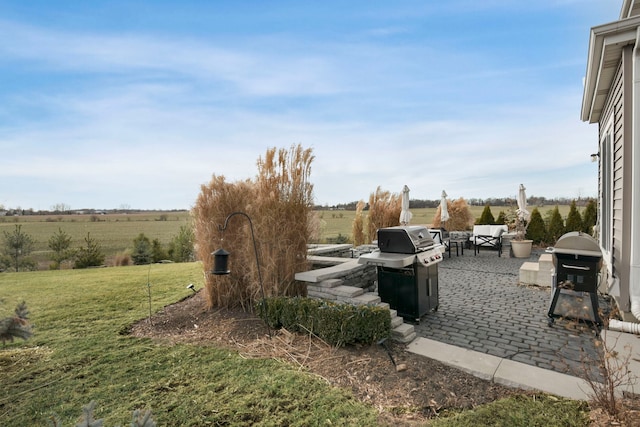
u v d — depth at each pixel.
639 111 3.56
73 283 7.30
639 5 3.86
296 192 4.79
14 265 13.58
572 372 2.81
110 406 2.49
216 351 3.46
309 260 5.11
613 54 3.86
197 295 5.88
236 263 4.97
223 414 2.35
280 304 4.01
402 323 3.89
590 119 6.73
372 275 5.75
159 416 2.34
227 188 5.02
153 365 3.16
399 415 2.34
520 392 2.58
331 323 3.47
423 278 4.38
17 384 2.86
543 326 4.09
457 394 2.58
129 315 4.83
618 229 4.18
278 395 2.59
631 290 3.65
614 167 4.49
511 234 10.84
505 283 6.58
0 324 2.89
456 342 3.65
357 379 2.83
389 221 11.02
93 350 3.54
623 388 2.54
